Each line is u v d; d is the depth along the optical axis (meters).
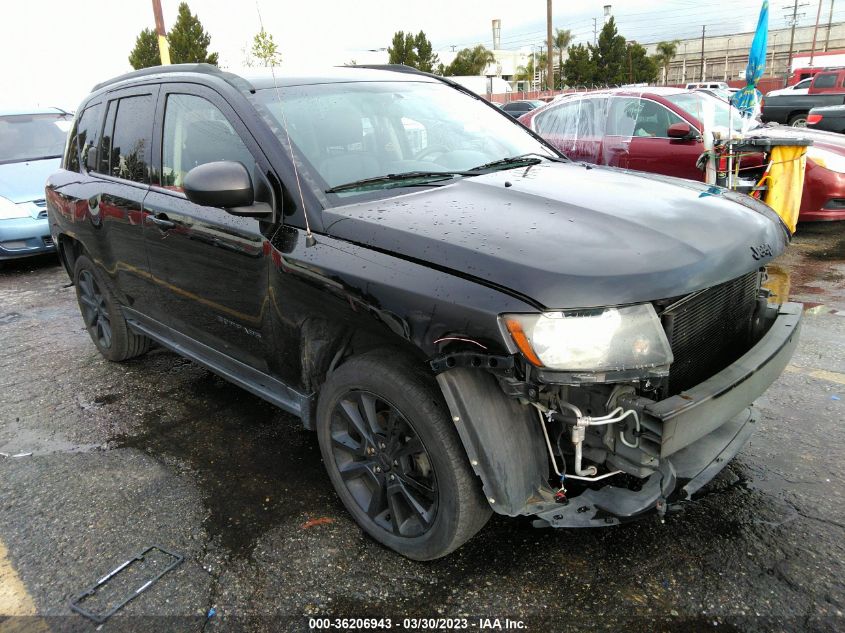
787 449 2.94
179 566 2.40
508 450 2.00
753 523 2.45
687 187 2.67
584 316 1.81
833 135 7.57
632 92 7.65
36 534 2.63
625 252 1.97
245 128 2.69
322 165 2.61
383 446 2.34
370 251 2.21
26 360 4.69
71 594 2.29
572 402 1.95
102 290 4.16
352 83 3.17
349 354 2.46
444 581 2.26
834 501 2.55
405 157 2.94
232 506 2.76
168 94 3.27
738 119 6.83
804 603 2.06
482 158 3.11
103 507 2.80
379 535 2.42
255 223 2.64
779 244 2.39
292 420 3.53
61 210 4.23
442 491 2.13
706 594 2.12
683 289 1.91
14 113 8.90
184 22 33.47
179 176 3.16
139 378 4.23
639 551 2.34
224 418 3.59
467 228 2.15
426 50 48.16
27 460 3.23
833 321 4.53
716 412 1.96
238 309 2.82
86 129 4.18
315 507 2.72
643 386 1.94
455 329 1.91
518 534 2.46
